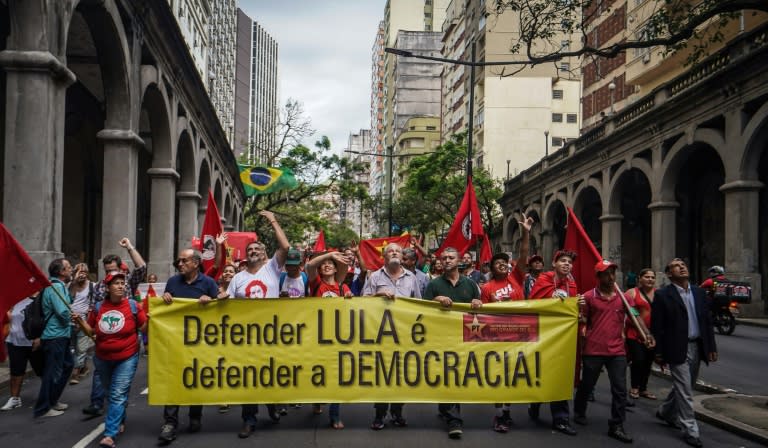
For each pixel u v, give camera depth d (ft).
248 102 371.56
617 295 21.80
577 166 105.60
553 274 25.04
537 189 128.57
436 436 21.09
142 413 24.66
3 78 51.01
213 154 105.29
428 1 358.84
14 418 23.59
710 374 33.88
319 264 24.09
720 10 28.89
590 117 139.13
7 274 21.76
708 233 83.25
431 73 322.34
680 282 22.25
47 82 35.04
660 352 21.49
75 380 30.58
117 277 20.42
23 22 34.55
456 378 22.12
